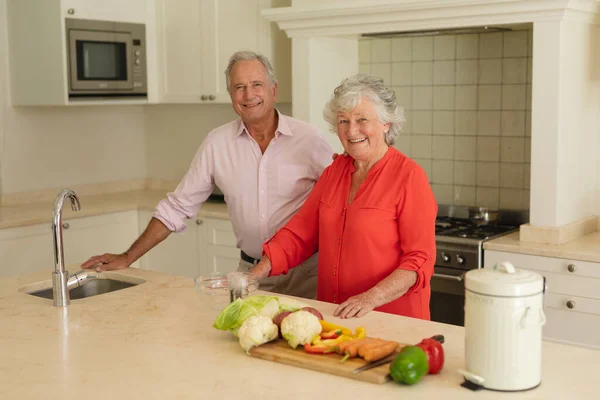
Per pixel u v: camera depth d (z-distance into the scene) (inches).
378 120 94.8
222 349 79.1
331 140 168.7
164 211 122.4
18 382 71.5
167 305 96.5
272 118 120.0
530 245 137.3
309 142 119.5
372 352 71.4
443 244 147.5
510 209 166.1
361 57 182.7
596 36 146.7
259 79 115.0
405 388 67.6
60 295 97.0
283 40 175.8
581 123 144.0
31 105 184.2
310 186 121.3
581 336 132.4
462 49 168.4
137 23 188.7
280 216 120.6
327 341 75.7
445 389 67.3
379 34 167.2
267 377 71.0
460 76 169.5
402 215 94.7
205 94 186.2
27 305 98.3
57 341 83.2
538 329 66.0
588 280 130.2
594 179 151.8
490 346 65.9
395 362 67.4
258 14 174.1
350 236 97.5
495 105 165.8
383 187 96.4
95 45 180.4
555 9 130.3
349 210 98.1
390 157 98.0
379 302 89.6
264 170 119.7
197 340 82.3
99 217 183.9
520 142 163.6
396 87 178.7
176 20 189.0
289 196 120.2
